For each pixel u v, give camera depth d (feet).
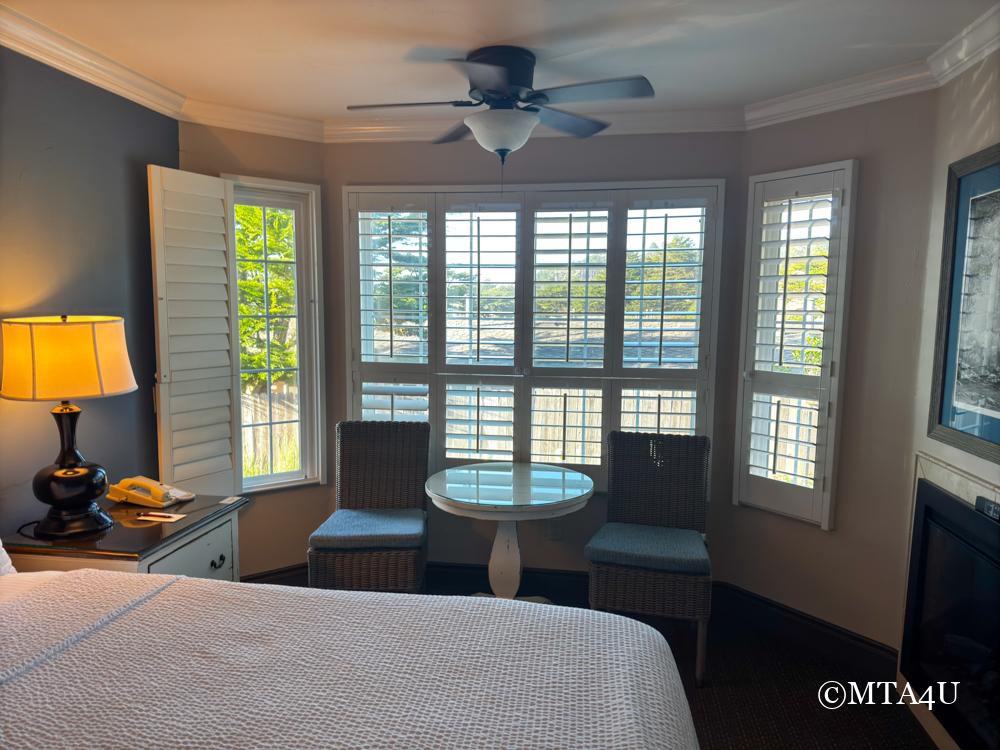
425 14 6.48
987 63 6.65
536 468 10.30
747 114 9.64
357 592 5.56
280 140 10.48
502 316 10.62
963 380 6.83
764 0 6.13
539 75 8.29
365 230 10.82
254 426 10.75
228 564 8.16
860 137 8.50
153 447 9.46
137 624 4.86
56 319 7.18
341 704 3.95
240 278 10.41
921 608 7.61
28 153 7.27
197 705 3.91
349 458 10.14
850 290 8.65
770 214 9.50
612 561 8.50
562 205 10.30
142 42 7.34
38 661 4.32
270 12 6.51
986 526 6.19
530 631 4.90
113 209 8.55
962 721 6.57
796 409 9.27
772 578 9.84
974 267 6.66
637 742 3.64
